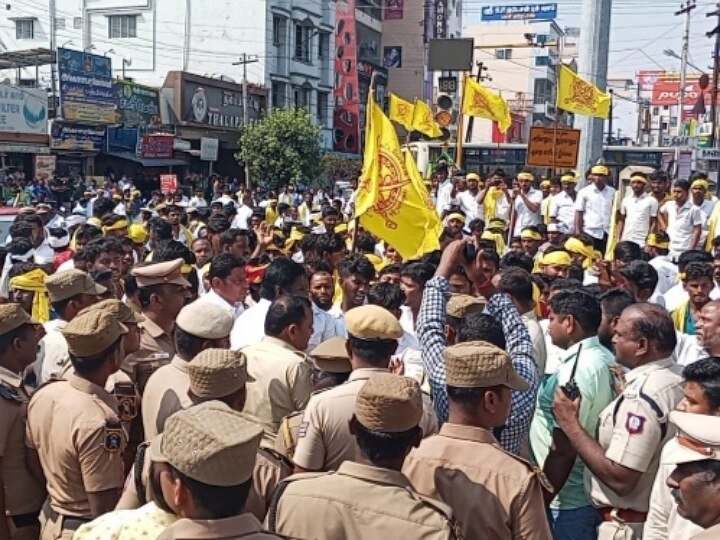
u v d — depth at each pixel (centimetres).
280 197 2386
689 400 298
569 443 371
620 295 443
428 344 370
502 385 292
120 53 3941
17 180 2378
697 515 253
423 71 5325
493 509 277
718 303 430
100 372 347
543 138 1288
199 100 3338
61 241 943
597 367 384
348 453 337
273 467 340
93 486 327
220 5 3784
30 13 4044
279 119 3234
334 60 4347
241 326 523
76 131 2816
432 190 1455
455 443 291
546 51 6494
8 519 360
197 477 214
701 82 3441
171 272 466
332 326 564
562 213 1233
